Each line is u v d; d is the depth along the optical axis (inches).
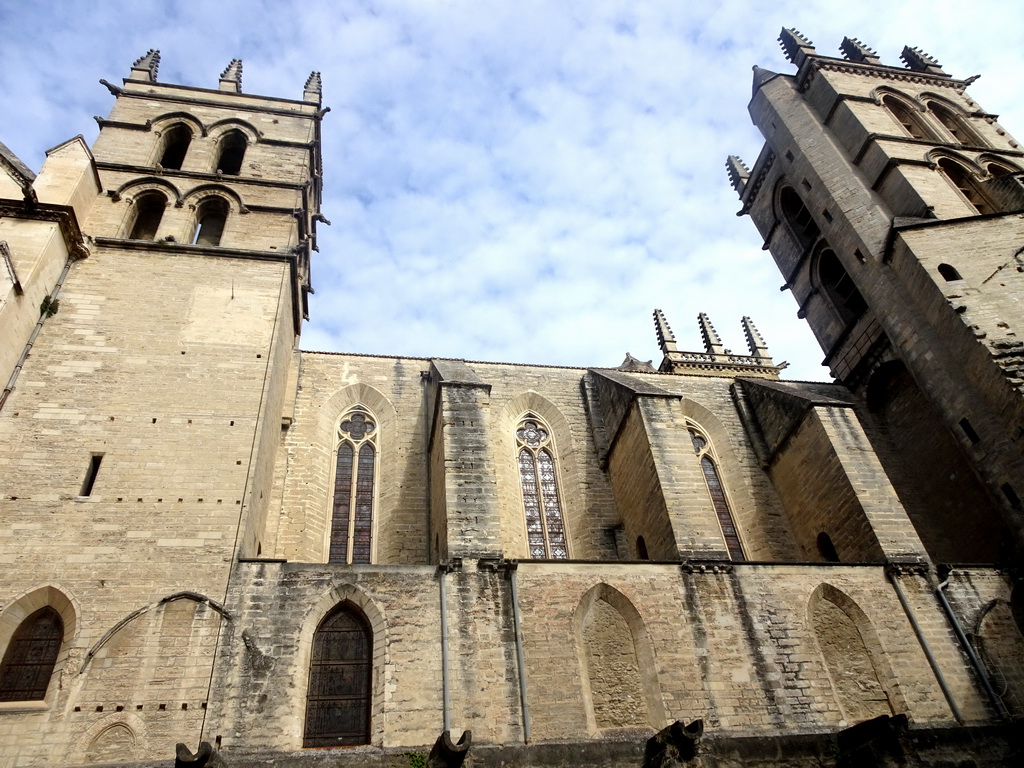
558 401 1305.4
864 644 853.8
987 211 1371.8
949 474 1184.8
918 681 821.9
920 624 869.8
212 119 1342.3
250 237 1129.4
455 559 801.6
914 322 1169.4
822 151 1494.8
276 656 687.7
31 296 877.8
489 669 729.6
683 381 1395.2
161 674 652.7
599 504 1154.0
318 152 1455.5
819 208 1478.8
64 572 695.1
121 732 616.7
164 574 714.8
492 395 1280.8
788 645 822.5
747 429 1294.3
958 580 921.5
